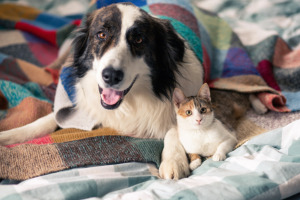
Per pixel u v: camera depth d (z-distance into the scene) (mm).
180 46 2051
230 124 2104
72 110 2227
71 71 2186
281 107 2342
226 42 2945
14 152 1770
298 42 3146
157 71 1975
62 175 1625
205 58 2488
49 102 2504
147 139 2014
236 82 2545
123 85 1708
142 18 1815
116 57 1688
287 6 3629
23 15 3699
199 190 1412
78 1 4070
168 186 1493
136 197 1427
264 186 1409
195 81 2191
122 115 2102
